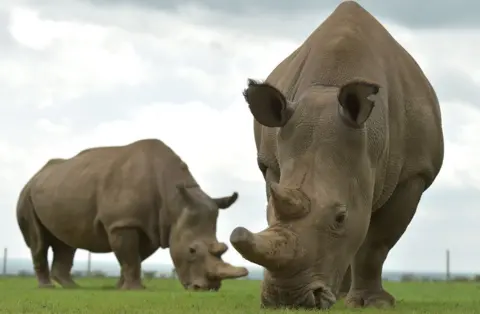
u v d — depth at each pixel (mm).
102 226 30312
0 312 14297
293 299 13180
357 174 14094
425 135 16703
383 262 17109
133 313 14008
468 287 28406
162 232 29234
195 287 28000
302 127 14172
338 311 13836
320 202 13469
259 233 12938
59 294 21484
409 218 16797
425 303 18000
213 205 29016
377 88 13867
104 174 30359
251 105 14359
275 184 13305
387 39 17031
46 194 31844
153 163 29781
